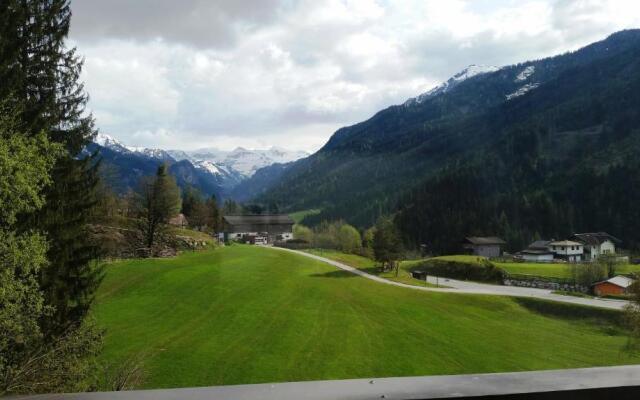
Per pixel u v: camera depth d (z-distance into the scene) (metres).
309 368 9.16
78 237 13.48
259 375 9.33
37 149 10.76
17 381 10.20
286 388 1.38
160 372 10.09
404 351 8.77
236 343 10.38
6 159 9.88
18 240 10.64
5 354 10.39
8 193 10.27
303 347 9.77
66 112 13.56
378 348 9.15
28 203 11.01
